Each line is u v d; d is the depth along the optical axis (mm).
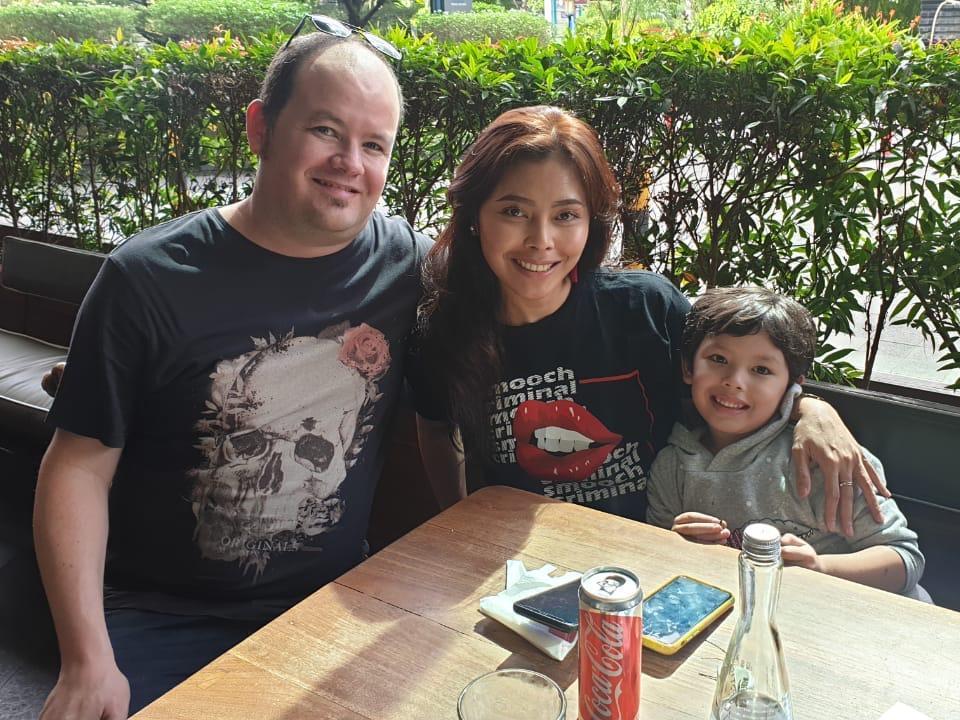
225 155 3123
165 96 3033
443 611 1207
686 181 2184
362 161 1602
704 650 1123
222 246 1604
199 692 1053
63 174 3639
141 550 1683
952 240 1965
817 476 1599
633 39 2283
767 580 930
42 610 2230
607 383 1776
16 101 3584
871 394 1729
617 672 941
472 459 1896
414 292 1776
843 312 2137
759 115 2031
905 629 1146
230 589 1646
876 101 1909
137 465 1665
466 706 942
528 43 2408
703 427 1768
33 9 8422
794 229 2152
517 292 1688
